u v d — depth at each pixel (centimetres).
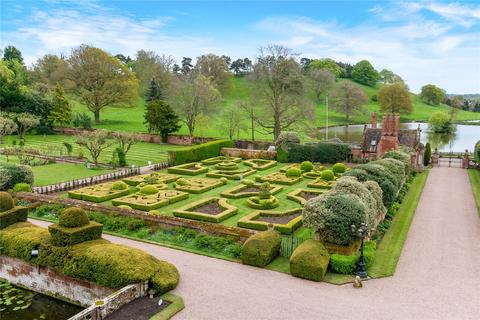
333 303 1579
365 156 4909
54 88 8012
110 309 1480
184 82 7312
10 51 11212
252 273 1869
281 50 6006
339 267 1852
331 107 9800
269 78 6078
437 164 5256
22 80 8750
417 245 2241
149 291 1631
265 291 1683
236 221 2656
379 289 1703
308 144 5156
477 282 1766
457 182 4106
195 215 2656
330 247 1950
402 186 3569
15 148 4666
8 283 1986
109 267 1647
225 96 10800
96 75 7856
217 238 2186
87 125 7544
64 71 8031
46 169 4388
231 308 1541
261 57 6119
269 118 6366
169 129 6750
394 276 1836
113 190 3338
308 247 1877
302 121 6122
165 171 4528
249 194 3262
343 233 1891
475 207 3088
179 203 3094
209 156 5378
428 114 12538
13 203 2198
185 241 2252
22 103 7056
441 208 3062
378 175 2748
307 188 3600
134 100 8438
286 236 2338
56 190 3453
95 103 8112
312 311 1516
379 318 1466
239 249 2070
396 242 2273
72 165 4631
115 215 2588
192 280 1789
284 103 6044
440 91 13688
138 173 4250
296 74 5978
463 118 12850
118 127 7969
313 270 1777
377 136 4944
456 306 1552
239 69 14875
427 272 1877
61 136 7131
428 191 3684
